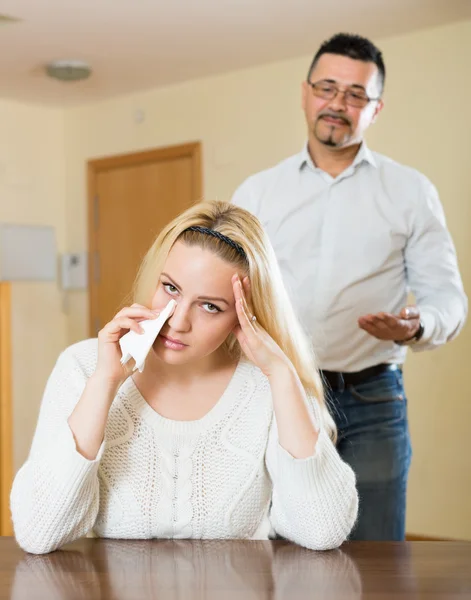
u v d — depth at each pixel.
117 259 5.51
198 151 4.97
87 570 1.25
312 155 2.60
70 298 5.81
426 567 1.28
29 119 5.61
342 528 1.46
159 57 4.48
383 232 2.50
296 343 1.61
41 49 4.30
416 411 4.16
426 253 2.51
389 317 2.13
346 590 1.15
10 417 4.84
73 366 1.60
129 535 1.53
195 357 1.48
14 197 5.54
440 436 4.09
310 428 1.50
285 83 4.56
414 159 4.09
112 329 1.44
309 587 1.17
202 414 1.59
